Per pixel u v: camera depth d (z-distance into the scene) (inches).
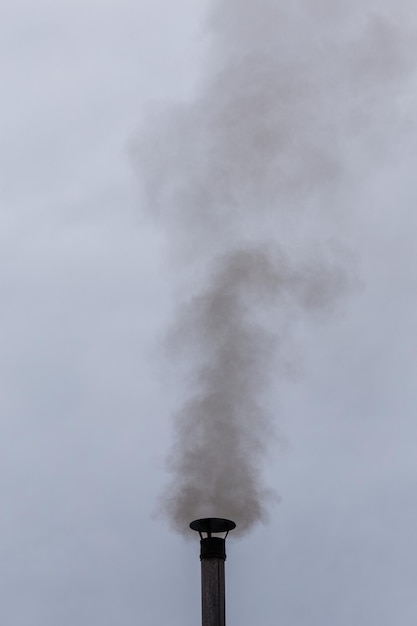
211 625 515.2
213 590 522.9
